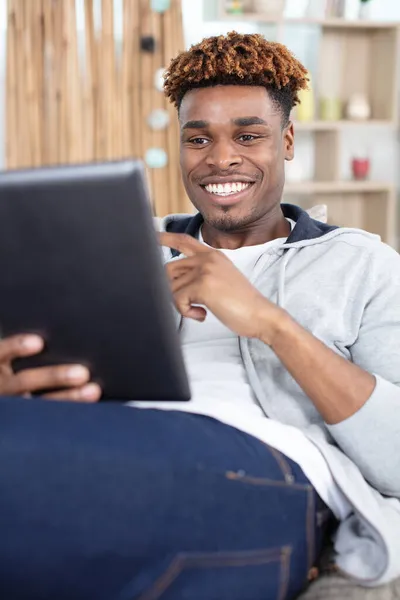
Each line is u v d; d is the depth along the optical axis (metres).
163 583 0.82
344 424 1.03
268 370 1.16
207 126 1.25
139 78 3.45
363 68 4.01
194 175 1.30
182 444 0.86
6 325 0.91
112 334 0.89
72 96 3.37
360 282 1.19
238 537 0.87
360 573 0.95
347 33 3.95
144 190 0.79
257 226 1.33
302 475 0.98
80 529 0.79
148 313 0.87
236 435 0.95
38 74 3.36
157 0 3.38
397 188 4.14
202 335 1.24
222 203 1.29
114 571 0.81
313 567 1.00
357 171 3.97
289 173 3.86
